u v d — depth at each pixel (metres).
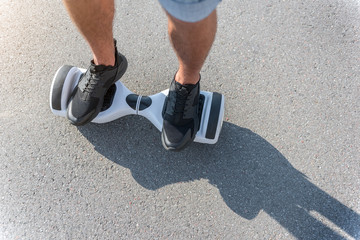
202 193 1.79
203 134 1.74
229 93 2.02
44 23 2.23
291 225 1.71
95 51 1.50
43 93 2.03
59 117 1.97
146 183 1.83
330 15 2.21
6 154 1.88
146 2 2.27
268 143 1.89
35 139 1.92
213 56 2.11
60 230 1.74
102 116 1.84
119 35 2.19
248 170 1.83
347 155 1.84
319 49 2.12
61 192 1.81
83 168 1.86
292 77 2.05
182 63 1.40
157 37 2.18
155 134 1.93
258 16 2.22
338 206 1.74
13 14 2.25
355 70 2.05
